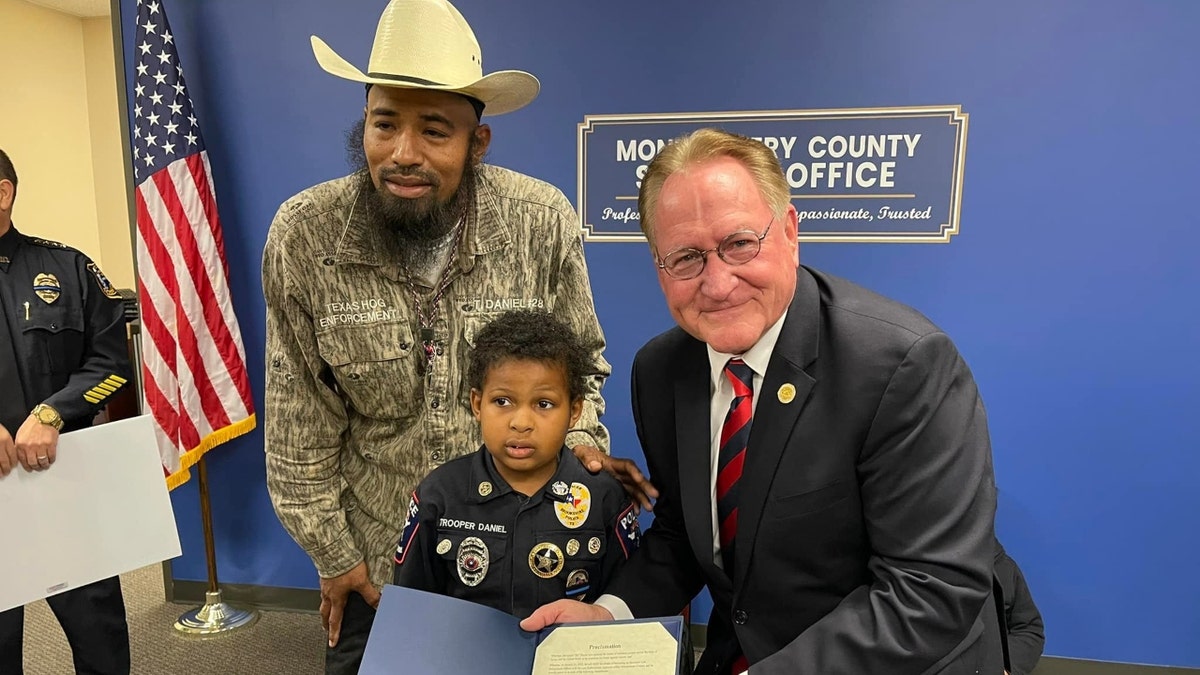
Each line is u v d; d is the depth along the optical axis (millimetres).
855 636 835
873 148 2115
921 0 2020
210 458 2584
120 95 2414
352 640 1438
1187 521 2139
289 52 2311
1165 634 2207
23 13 4500
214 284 2375
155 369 2299
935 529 822
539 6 2191
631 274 2301
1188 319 2049
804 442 897
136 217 2318
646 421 1120
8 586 1527
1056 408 2158
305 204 1324
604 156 2244
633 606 1104
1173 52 1939
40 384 1828
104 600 1974
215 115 2375
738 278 844
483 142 1332
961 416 852
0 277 1796
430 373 1348
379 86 1180
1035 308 2121
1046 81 2006
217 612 2559
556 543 1145
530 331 1125
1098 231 2053
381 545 1425
